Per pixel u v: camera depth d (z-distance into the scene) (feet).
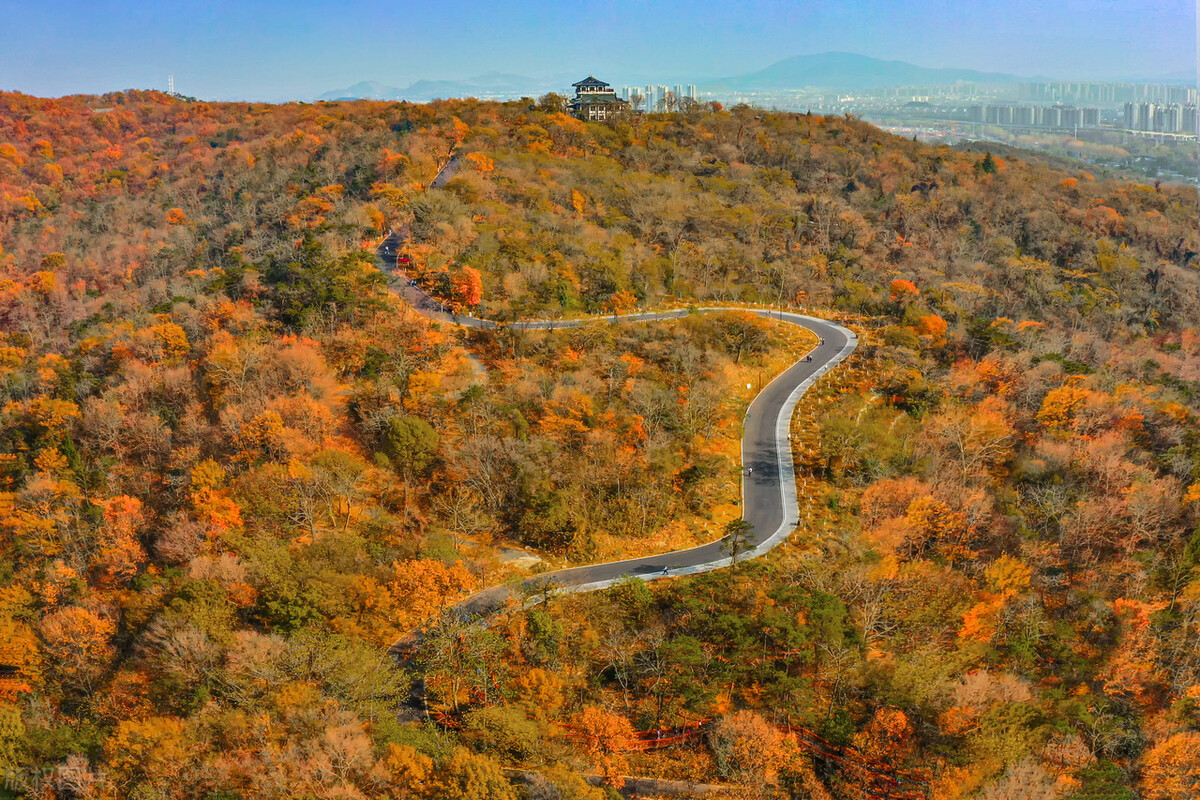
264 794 164.76
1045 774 180.75
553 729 194.18
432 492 273.33
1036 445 306.96
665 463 285.23
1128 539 255.09
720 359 361.51
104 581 240.53
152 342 337.11
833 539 261.24
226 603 213.05
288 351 311.06
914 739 192.85
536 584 239.30
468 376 318.65
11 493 265.75
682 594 232.94
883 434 313.94
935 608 236.43
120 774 177.17
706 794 185.68
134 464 288.71
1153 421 318.86
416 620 217.15
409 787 169.27
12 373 368.07
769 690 204.13
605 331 371.15
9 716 187.83
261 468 258.78
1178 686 206.69
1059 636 225.35
